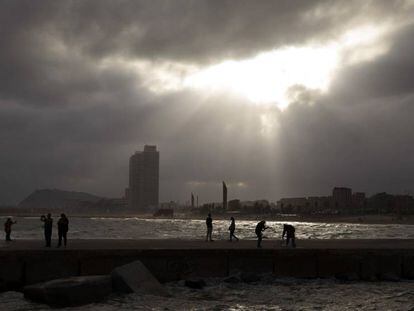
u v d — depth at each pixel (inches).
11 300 728.3
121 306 681.0
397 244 1197.7
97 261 885.2
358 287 891.4
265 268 954.1
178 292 818.2
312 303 742.5
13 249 871.1
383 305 724.0
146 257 906.1
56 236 2596.0
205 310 678.5
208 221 1275.8
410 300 765.9
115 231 4001.0
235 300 761.0
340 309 697.0
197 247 987.9
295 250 968.3
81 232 3533.5
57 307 677.9
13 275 851.4
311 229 5369.1
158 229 4803.2
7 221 1195.9
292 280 936.9
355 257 993.5
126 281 758.5
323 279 964.0
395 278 969.5
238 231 4087.1
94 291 713.0
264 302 748.0
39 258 862.5
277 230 4562.0
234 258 942.4
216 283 896.9
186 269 920.3
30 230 4232.3
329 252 982.4
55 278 864.3
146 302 709.3
